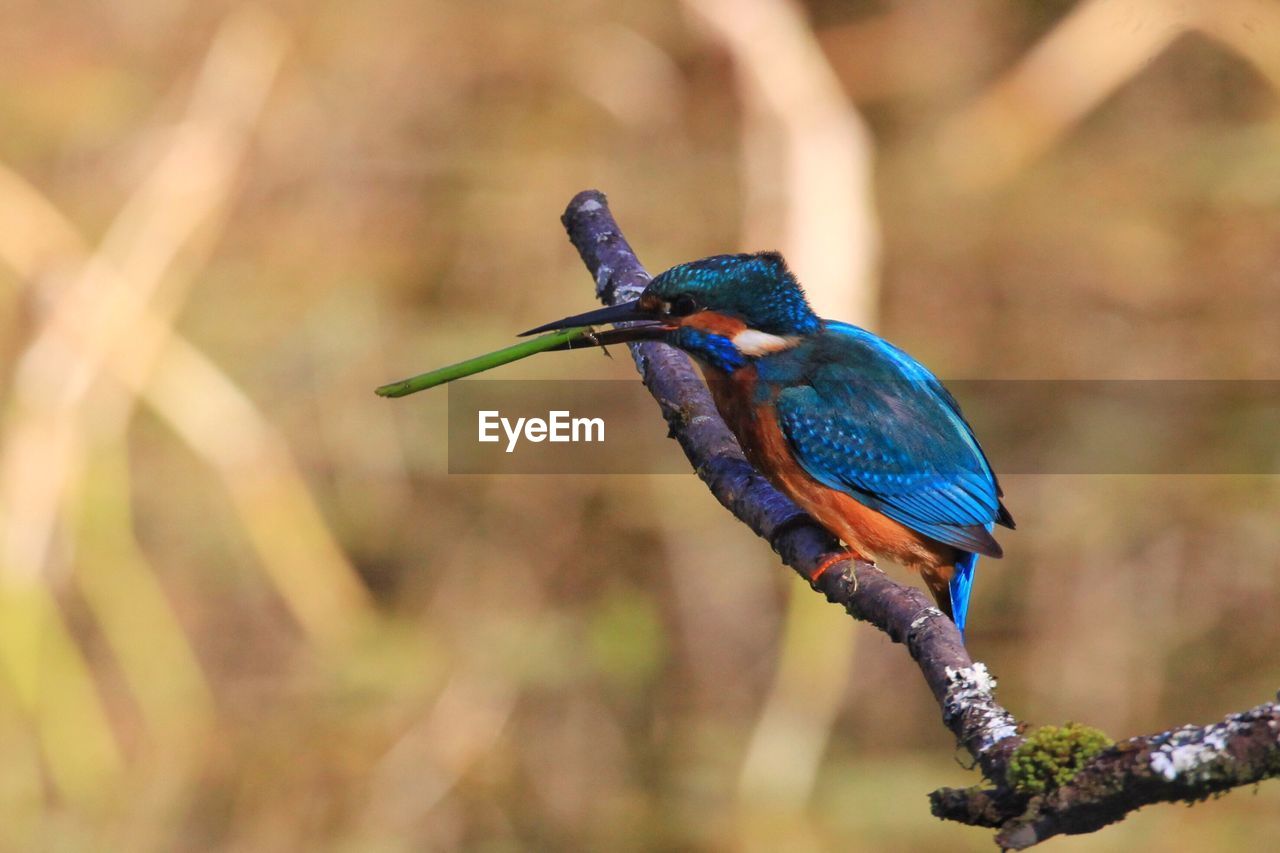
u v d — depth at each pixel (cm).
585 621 1367
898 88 1534
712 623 1369
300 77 1486
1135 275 1403
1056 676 1323
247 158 1442
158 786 1273
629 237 1416
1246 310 1397
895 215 1438
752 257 669
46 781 1228
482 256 1458
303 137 1476
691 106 1486
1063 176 1459
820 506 662
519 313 1443
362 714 1314
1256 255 1405
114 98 1480
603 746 1319
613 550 1396
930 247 1430
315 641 1348
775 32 1257
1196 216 1434
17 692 1219
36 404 1260
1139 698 1307
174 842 1244
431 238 1476
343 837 1262
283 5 1481
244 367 1412
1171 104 1488
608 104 1493
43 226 1335
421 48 1516
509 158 1480
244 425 1330
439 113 1509
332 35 1499
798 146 1200
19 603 1207
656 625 1365
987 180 1433
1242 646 1314
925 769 1252
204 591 1386
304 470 1409
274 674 1370
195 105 1436
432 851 1262
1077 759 335
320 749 1296
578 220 743
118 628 1306
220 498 1387
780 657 1319
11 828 1197
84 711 1245
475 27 1508
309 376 1420
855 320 1158
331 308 1413
